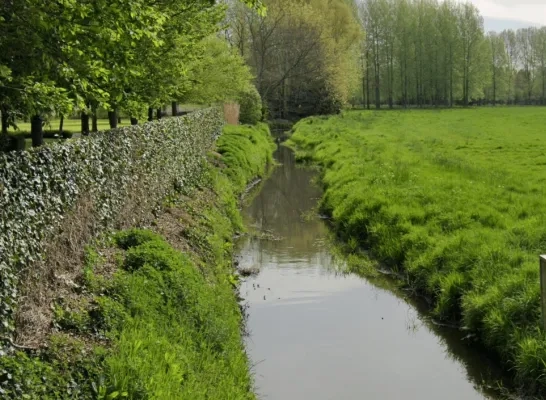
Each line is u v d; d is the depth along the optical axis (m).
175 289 8.95
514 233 13.08
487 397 8.65
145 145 13.02
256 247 17.09
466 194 17.42
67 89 7.90
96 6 7.00
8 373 5.35
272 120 69.00
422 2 93.88
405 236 14.65
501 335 9.36
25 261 6.61
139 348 6.86
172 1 12.45
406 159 26.36
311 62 63.47
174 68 13.45
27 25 6.73
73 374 6.09
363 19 92.56
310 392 8.79
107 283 8.16
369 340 10.69
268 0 63.44
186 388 6.67
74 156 8.62
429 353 10.17
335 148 33.91
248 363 9.41
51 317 6.88
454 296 11.26
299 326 11.30
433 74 92.31
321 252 16.55
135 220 11.65
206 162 23.02
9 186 6.28
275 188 27.17
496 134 41.34
